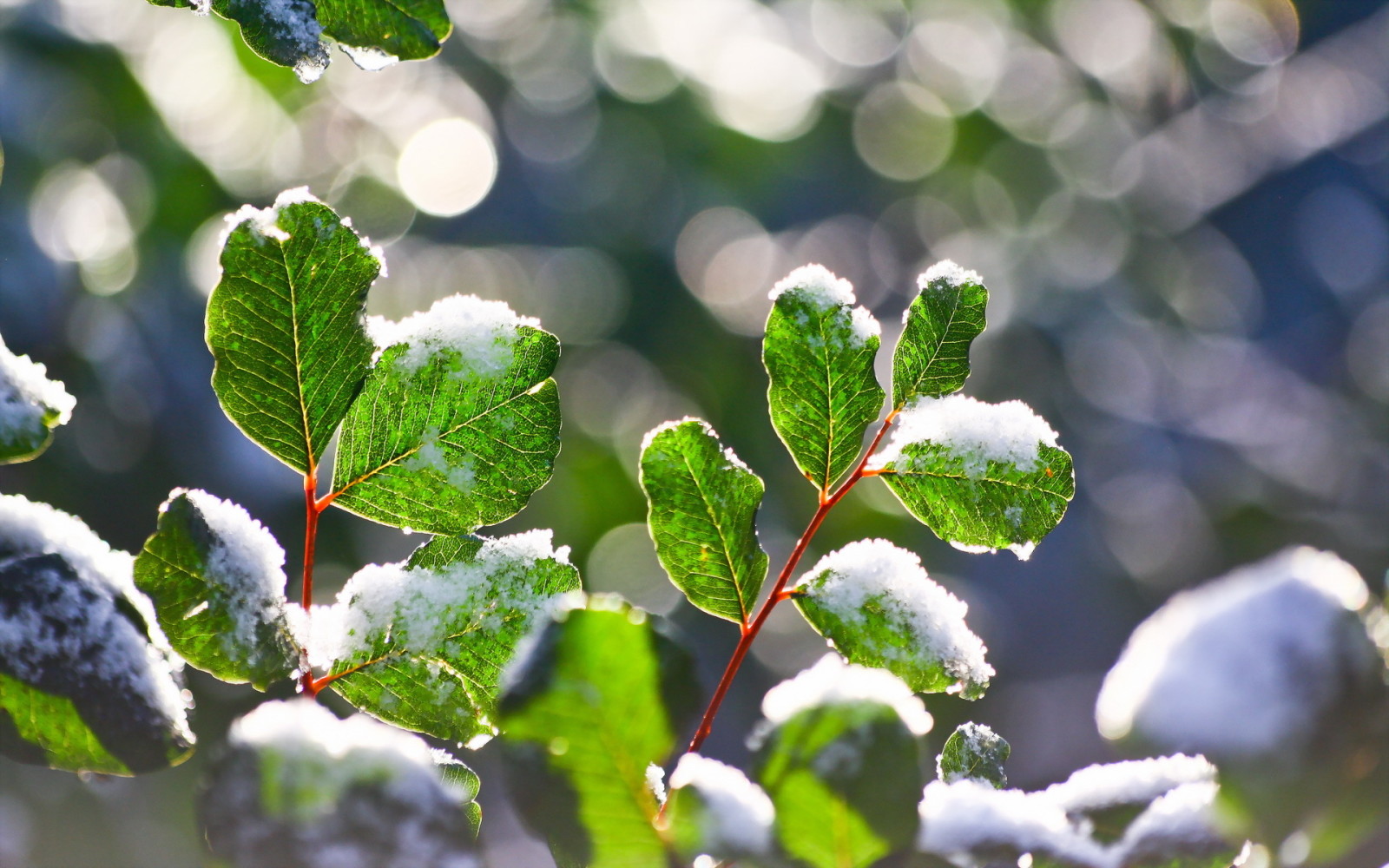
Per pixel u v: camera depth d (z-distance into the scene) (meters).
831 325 0.69
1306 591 0.65
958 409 0.70
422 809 0.64
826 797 0.65
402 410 0.69
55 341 1.50
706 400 2.32
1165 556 2.54
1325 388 2.61
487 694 0.69
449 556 0.69
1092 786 0.66
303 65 0.68
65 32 1.67
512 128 2.52
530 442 0.69
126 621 0.68
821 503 0.69
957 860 0.65
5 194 1.54
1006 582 2.49
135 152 1.71
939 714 2.06
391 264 2.29
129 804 1.01
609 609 0.64
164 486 1.51
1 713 0.67
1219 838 0.65
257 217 0.68
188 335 1.63
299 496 1.56
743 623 0.69
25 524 0.68
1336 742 0.65
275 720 0.65
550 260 2.38
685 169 2.56
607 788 0.64
